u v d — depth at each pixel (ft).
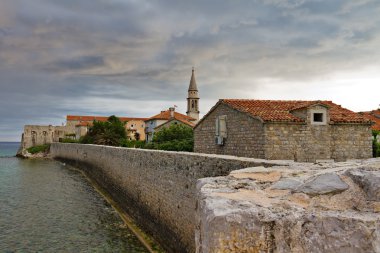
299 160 70.90
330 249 11.98
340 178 14.85
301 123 71.36
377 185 13.24
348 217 12.14
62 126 438.40
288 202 13.92
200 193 15.94
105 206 98.94
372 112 209.87
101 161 140.56
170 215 56.44
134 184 83.56
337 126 74.79
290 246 12.25
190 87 328.70
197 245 14.82
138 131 380.17
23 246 63.00
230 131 81.66
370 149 76.69
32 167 238.48
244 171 20.35
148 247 60.75
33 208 96.22
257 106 80.64
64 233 70.95
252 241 12.16
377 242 11.54
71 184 147.43
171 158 57.31
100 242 64.49
